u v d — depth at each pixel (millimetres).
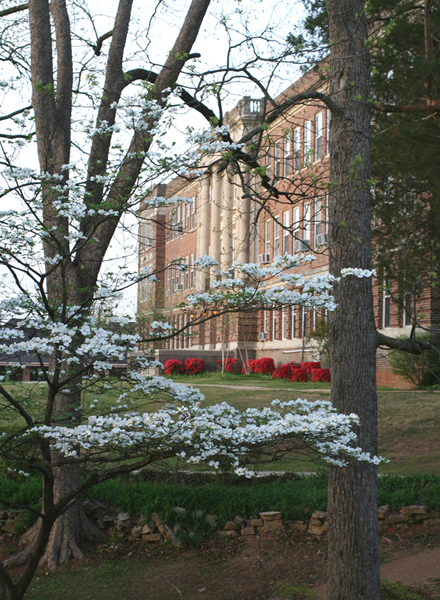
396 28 9914
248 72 7387
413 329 6051
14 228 4434
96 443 3713
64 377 5289
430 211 10188
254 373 29547
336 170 5859
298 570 6531
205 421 3637
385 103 10398
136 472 9492
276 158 7449
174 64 7738
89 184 5117
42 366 4234
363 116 5855
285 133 7254
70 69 7637
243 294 3861
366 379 5465
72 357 3928
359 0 6102
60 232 5223
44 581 6691
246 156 7043
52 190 4625
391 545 7035
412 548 6863
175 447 3768
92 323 4324
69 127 7453
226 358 31047
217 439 3654
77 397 6246
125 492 8078
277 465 10695
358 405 5402
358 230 5660
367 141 5840
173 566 6879
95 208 4574
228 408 4043
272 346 30688
